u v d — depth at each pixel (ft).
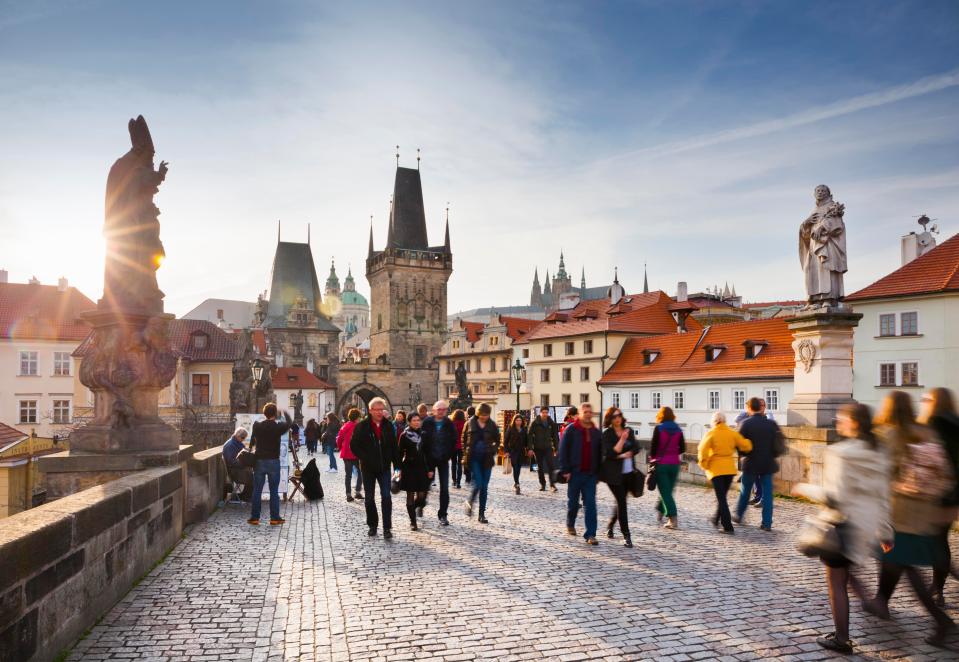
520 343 278.05
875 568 32.55
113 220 38.88
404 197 410.11
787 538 40.42
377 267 409.28
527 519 48.52
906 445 23.40
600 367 219.61
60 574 21.81
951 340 145.18
